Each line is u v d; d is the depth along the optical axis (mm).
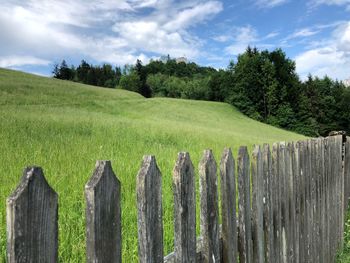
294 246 3650
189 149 12039
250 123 55500
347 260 5008
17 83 42969
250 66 79312
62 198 4887
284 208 3408
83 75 151625
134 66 157375
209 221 2219
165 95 140375
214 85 110250
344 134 5613
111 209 1479
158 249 1736
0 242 3424
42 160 7449
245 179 2670
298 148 3789
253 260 2822
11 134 11148
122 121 20750
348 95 86625
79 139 11609
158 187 1751
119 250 1520
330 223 4914
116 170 6852
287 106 77625
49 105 31531
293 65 83312
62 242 3561
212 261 2234
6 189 5203
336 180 5262
